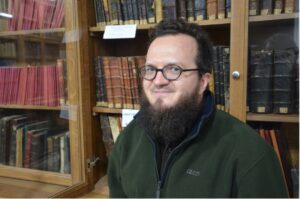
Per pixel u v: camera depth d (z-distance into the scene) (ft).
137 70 4.19
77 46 4.19
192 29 2.62
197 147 2.52
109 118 4.53
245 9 3.38
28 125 4.69
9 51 4.65
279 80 3.47
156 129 2.62
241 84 3.46
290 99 3.44
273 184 2.28
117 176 3.16
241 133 2.47
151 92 2.60
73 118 4.34
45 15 4.38
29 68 4.57
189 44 2.52
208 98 2.70
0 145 4.75
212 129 2.56
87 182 4.34
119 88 4.32
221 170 2.39
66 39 4.24
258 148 2.35
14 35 4.58
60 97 4.44
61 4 4.24
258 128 3.59
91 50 4.40
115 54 5.08
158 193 2.57
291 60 3.42
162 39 2.56
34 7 4.43
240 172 2.31
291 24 3.40
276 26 3.46
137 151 2.91
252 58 3.53
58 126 4.54
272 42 3.48
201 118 2.55
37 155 4.63
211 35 4.34
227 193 2.32
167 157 2.66
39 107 4.56
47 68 4.46
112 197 3.17
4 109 4.76
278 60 3.46
